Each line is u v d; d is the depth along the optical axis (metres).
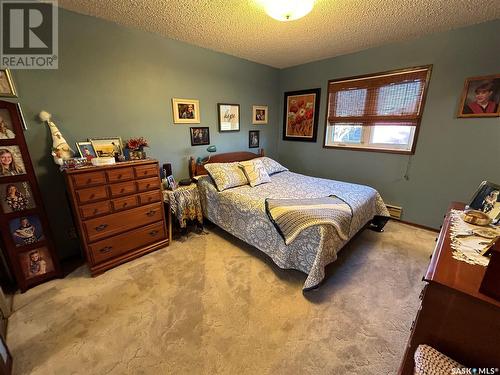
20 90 1.80
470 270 0.88
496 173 2.29
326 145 3.56
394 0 1.74
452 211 1.51
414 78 2.58
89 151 2.14
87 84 2.09
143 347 1.33
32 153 1.91
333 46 2.76
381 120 2.92
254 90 3.58
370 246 2.44
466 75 2.29
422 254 2.28
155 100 2.56
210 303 1.67
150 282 1.90
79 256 2.29
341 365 1.23
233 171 2.77
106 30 2.11
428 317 0.85
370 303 1.66
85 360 1.26
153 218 2.32
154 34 2.41
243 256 2.28
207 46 2.80
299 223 1.75
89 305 1.65
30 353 1.30
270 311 1.59
